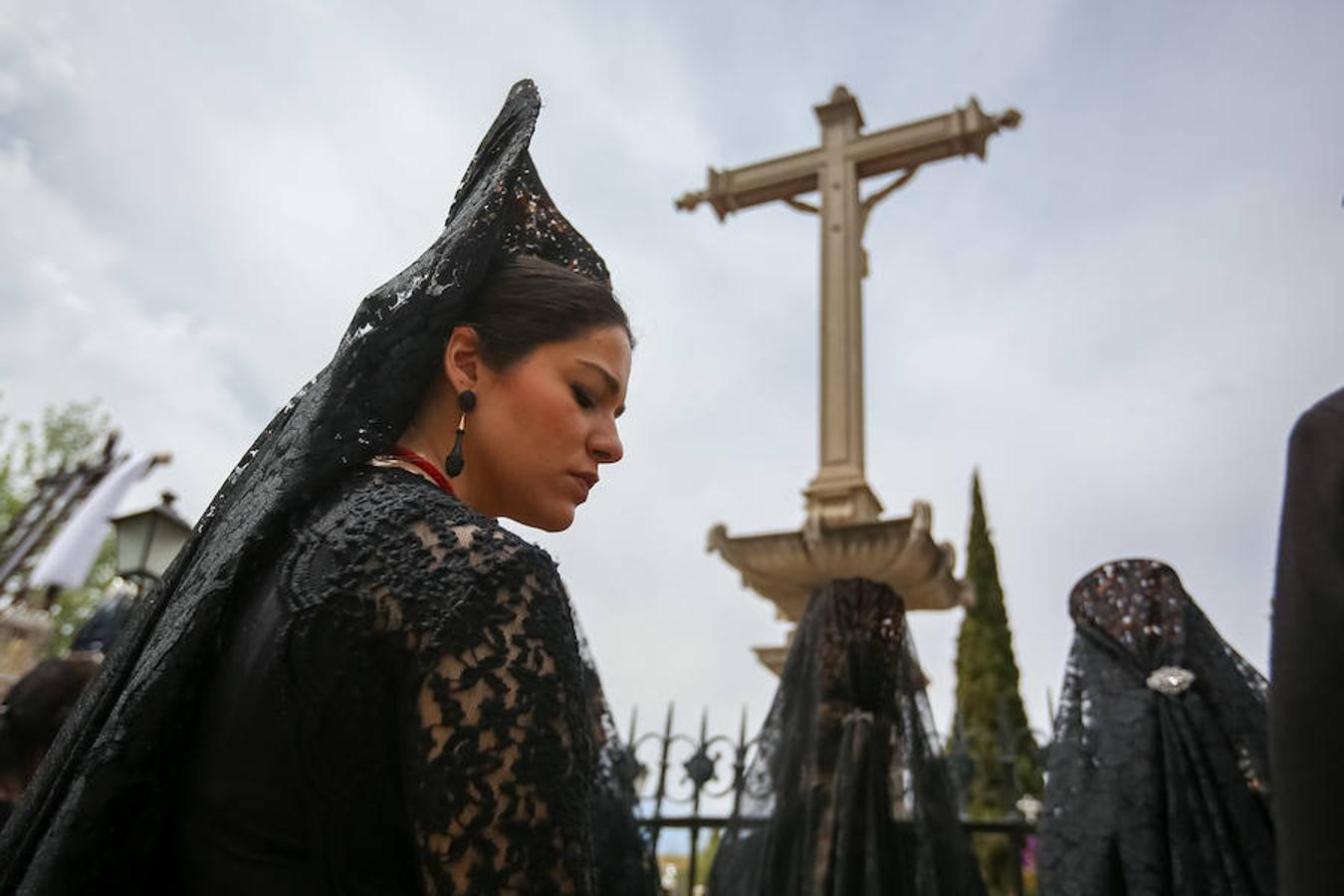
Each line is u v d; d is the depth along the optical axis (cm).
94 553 830
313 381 107
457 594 75
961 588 576
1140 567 296
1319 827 70
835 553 516
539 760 71
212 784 76
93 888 75
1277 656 77
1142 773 259
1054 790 281
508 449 102
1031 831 393
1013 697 1143
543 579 80
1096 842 259
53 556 815
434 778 69
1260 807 252
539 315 105
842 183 688
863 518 571
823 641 348
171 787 79
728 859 346
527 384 103
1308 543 76
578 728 76
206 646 81
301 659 74
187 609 83
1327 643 72
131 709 78
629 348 113
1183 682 266
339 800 73
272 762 74
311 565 79
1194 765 258
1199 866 245
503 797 69
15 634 1026
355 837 73
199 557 94
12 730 235
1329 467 76
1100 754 272
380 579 76
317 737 73
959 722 450
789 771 336
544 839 69
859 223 686
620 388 109
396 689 75
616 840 117
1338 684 71
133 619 98
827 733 329
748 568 541
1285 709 74
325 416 91
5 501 1806
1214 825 248
